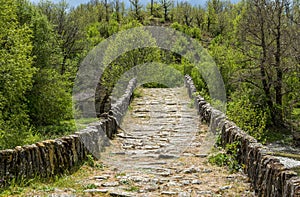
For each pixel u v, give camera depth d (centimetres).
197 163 868
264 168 580
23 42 2014
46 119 2470
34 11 2659
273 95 2858
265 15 2738
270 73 2767
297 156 2159
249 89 2792
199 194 609
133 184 681
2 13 1869
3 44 1962
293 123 2803
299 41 2583
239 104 1623
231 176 731
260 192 580
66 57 3594
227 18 6750
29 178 629
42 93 2433
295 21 2669
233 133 862
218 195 600
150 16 6994
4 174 589
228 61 3102
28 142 1683
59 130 2208
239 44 3027
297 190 438
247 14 2867
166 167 836
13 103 1936
